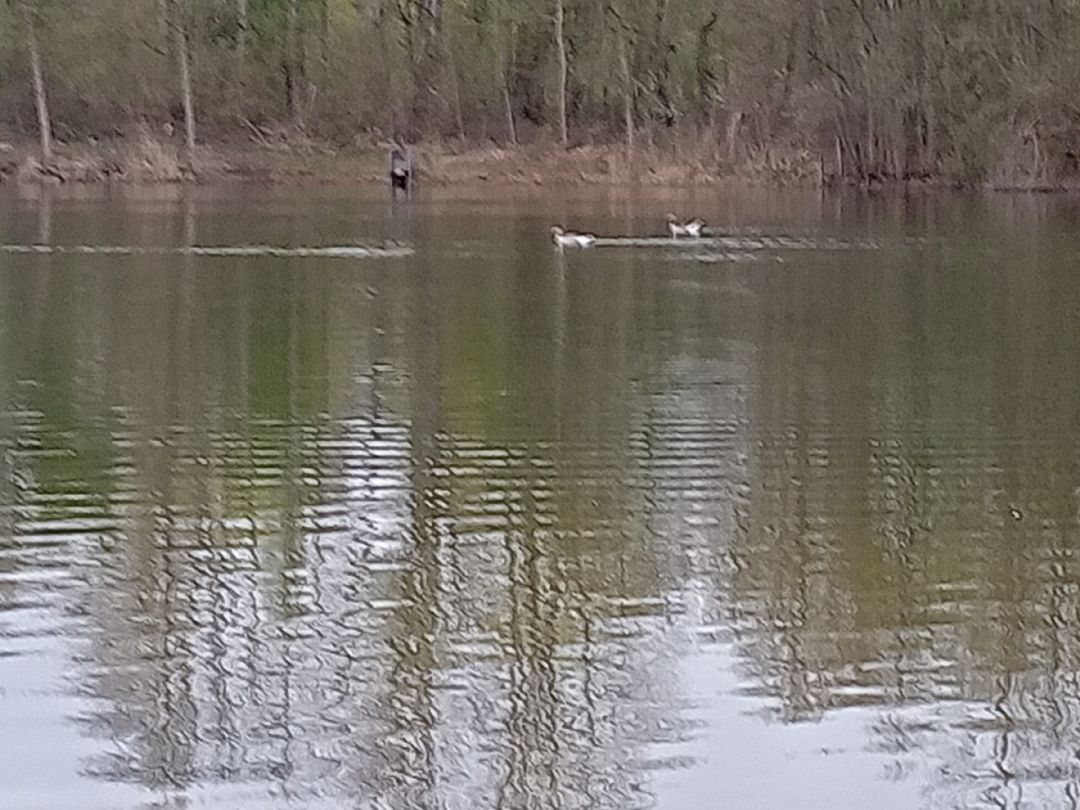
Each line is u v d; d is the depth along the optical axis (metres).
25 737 11.16
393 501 16.17
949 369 22.91
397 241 39.97
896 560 14.63
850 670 12.37
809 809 10.42
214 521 15.45
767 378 22.23
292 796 10.53
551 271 34.19
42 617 13.08
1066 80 62.72
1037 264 36.06
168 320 26.34
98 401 20.19
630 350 24.36
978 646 12.77
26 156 62.53
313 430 18.91
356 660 12.42
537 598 13.69
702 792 10.63
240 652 12.54
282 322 26.44
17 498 16.02
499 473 17.22
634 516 15.82
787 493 16.61
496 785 10.71
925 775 10.86
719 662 12.48
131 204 50.97
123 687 11.88
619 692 11.95
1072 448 18.41
